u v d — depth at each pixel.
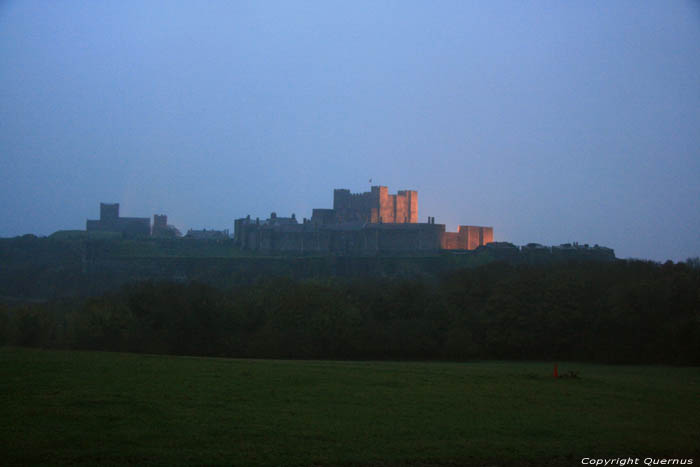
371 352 92.12
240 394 38.34
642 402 41.47
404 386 43.47
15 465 26.14
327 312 95.44
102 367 45.50
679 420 36.84
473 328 96.12
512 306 95.62
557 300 95.62
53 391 36.72
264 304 102.38
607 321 91.12
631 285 95.06
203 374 44.47
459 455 29.75
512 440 31.94
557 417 36.25
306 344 89.88
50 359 48.53
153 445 28.62
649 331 89.38
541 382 47.97
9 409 32.62
